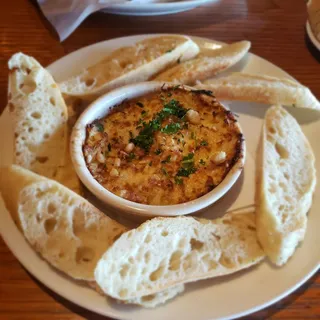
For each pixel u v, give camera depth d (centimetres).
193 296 23
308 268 24
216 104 30
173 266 23
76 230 24
